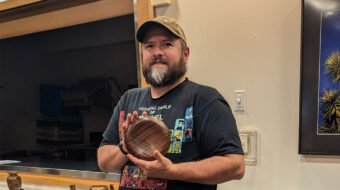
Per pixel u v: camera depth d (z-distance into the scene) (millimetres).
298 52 1204
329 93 1139
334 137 1133
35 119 2107
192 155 921
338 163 1142
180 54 1005
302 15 1167
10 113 2221
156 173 829
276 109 1238
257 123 1269
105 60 1818
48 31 2012
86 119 1901
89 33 1862
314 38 1154
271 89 1247
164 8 1458
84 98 1903
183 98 980
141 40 1050
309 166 1183
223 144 873
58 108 2004
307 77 1167
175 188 906
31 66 2105
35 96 2104
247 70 1289
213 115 913
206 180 845
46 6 1924
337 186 1142
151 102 1041
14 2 1925
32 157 2119
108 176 1616
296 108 1207
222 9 1334
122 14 1697
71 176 1768
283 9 1225
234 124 925
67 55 1957
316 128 1156
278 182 1229
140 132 885
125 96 1169
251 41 1281
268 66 1252
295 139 1206
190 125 936
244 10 1292
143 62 1041
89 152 1888
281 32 1229
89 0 1787
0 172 2088
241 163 869
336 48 1130
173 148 934
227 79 1328
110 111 1812
